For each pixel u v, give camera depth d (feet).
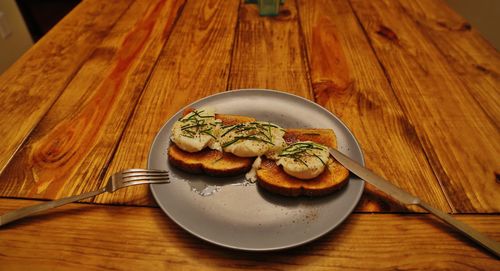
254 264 1.11
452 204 1.28
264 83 1.92
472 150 1.51
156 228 1.21
